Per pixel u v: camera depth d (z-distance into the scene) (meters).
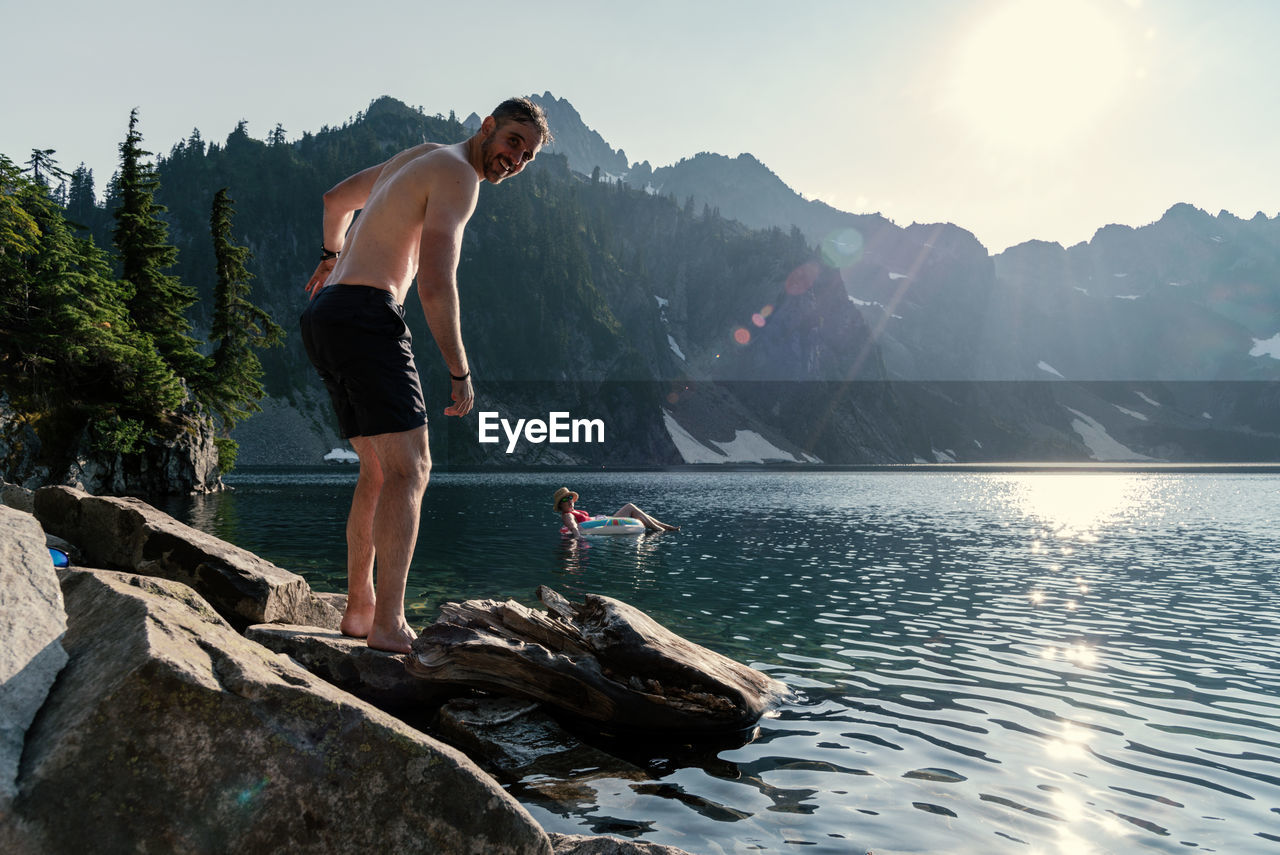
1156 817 3.37
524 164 4.26
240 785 2.04
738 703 4.67
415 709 4.48
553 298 195.50
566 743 4.21
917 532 20.45
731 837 3.08
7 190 37.28
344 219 4.66
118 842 1.91
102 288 39.09
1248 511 31.27
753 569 12.52
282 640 4.41
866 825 3.23
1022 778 3.85
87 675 2.12
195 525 18.91
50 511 6.27
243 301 50.50
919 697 5.38
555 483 60.78
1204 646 7.19
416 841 2.19
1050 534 20.30
